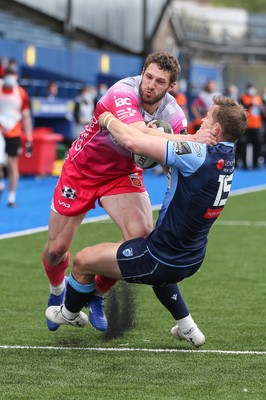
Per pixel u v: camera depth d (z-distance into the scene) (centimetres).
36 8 5191
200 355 1231
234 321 1454
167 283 1155
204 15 7762
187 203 1105
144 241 1145
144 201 1254
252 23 7531
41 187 3588
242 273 1897
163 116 1225
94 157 1247
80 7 5434
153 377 1114
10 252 2108
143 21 5559
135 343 1301
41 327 1400
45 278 1811
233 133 1114
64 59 4541
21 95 2886
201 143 1107
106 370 1147
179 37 6322
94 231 2034
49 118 4319
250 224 2672
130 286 1364
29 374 1125
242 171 4806
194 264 1145
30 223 2598
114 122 1116
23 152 3919
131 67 5188
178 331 1258
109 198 1253
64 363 1181
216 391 1052
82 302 1228
